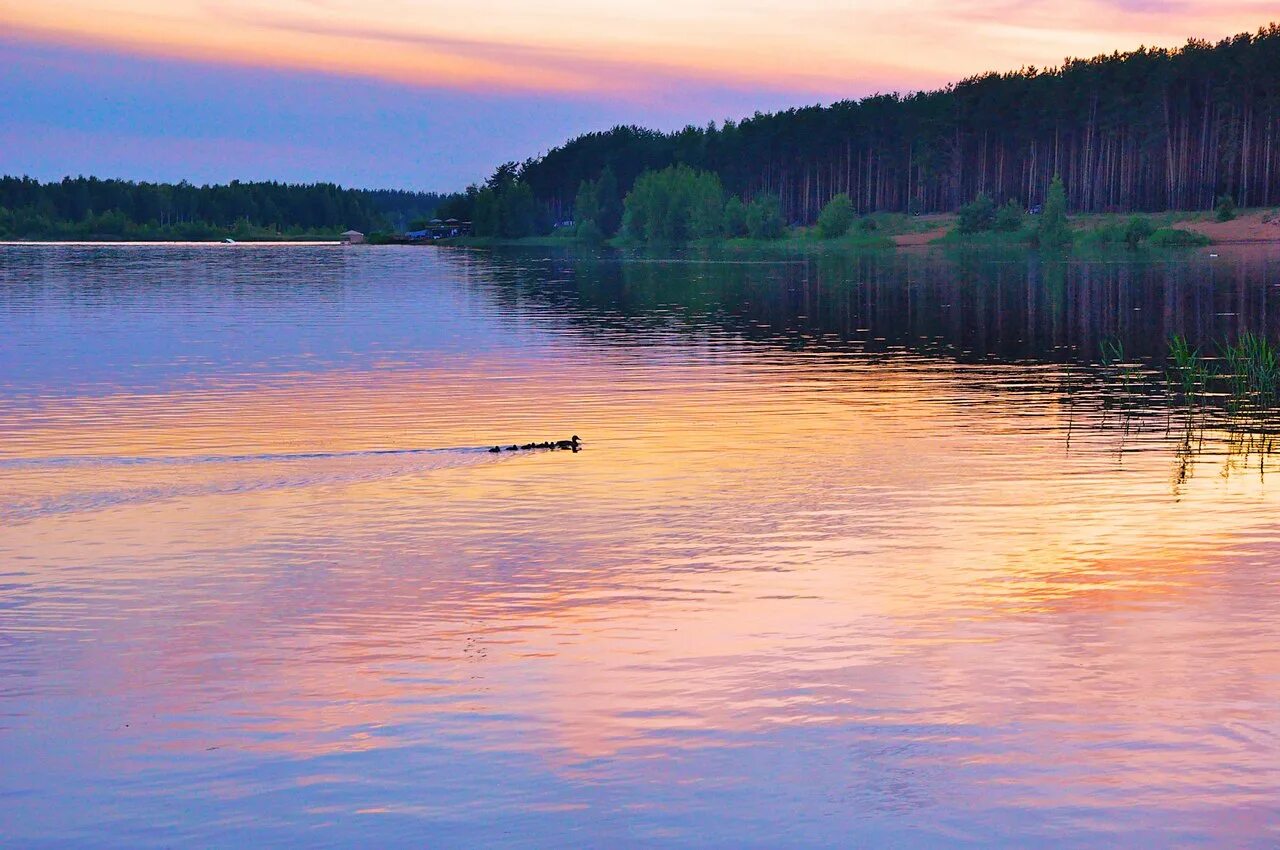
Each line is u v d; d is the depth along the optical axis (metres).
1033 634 16.42
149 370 51.41
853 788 11.74
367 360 55.25
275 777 12.17
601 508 25.30
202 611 18.00
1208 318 74.88
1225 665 15.03
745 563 20.69
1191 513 24.39
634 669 15.14
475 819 11.27
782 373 50.09
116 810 11.55
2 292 110.12
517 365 53.22
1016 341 63.22
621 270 160.12
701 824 11.12
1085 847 10.66
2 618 17.72
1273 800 11.39
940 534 22.75
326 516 24.62
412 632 16.88
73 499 26.39
